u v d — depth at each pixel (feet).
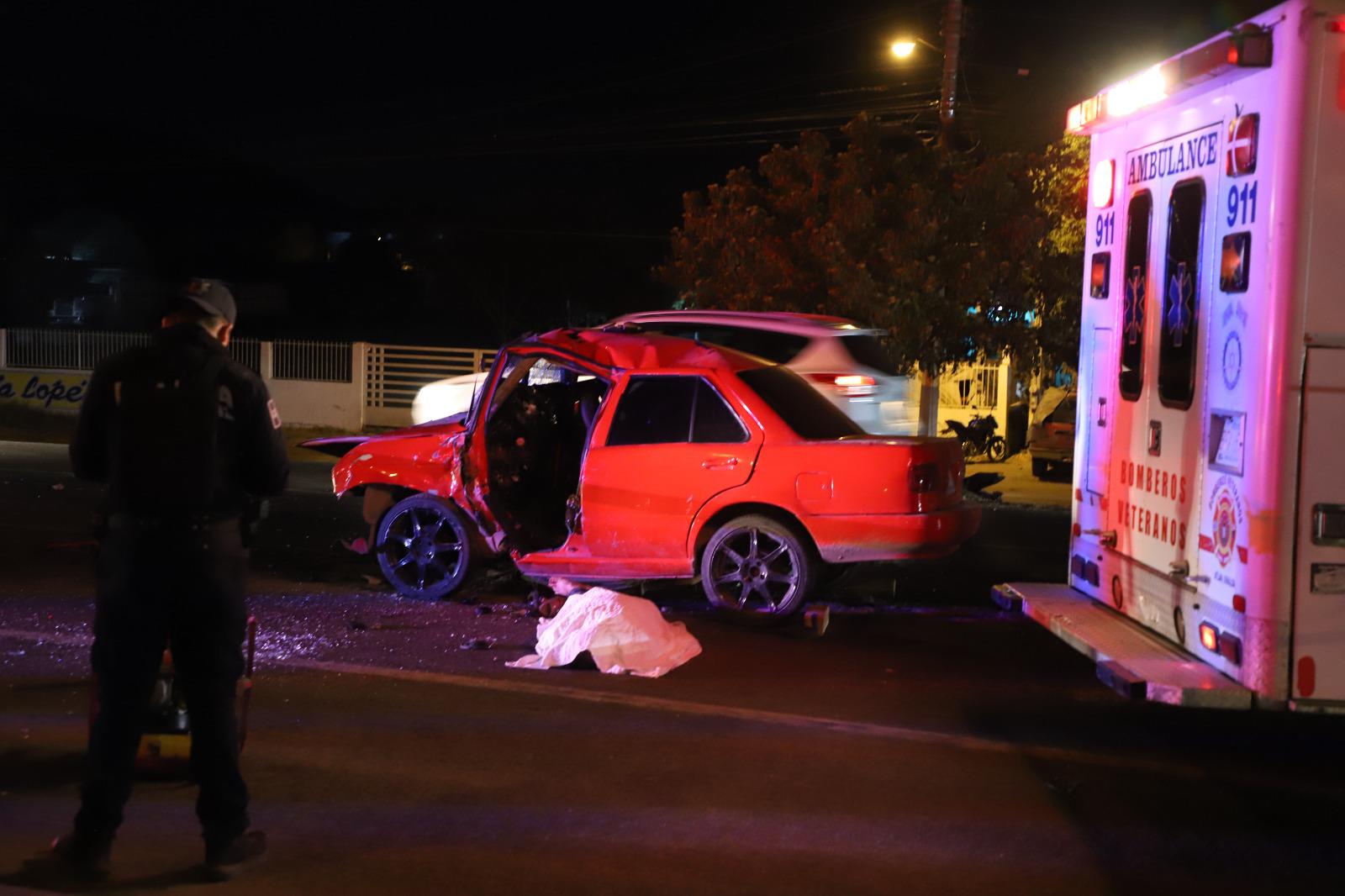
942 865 15.19
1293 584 16.37
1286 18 16.11
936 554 26.18
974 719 21.20
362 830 15.70
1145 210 20.42
